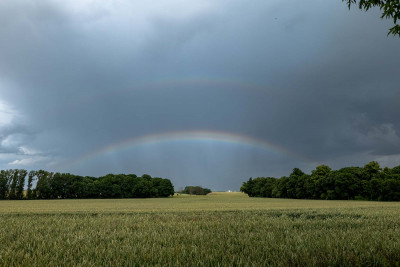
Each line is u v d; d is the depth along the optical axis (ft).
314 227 51.06
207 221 63.21
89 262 26.02
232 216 76.18
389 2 19.47
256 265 24.12
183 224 56.34
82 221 65.98
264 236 39.68
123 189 396.78
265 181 418.51
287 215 79.92
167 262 26.48
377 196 251.39
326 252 28.30
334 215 77.20
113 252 30.30
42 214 95.61
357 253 28.66
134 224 57.82
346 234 40.24
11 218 77.41
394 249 29.53
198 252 29.12
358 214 78.48
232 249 30.68
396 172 267.18
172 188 437.99
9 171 358.84
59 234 46.03
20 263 26.91
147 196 408.26
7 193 350.84
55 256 29.40
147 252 30.19
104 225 57.11
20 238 40.81
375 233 40.40
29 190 358.43
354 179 268.21
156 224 57.11
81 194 382.01
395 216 71.31
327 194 281.95
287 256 27.07
